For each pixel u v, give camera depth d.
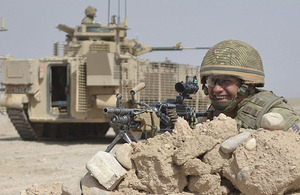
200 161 3.18
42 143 16.12
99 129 19.06
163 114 4.18
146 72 15.67
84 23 17.64
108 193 3.40
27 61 15.80
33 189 4.13
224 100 3.98
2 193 7.79
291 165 2.97
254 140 3.16
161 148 3.32
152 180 3.28
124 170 3.45
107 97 14.86
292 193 3.12
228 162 3.20
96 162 3.46
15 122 16.83
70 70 15.62
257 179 3.01
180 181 3.26
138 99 15.23
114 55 14.77
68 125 17.91
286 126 3.71
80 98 15.13
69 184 3.57
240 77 3.90
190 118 4.38
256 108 3.93
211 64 3.97
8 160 11.72
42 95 16.12
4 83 16.12
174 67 16.89
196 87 4.50
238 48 3.98
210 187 3.18
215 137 3.34
